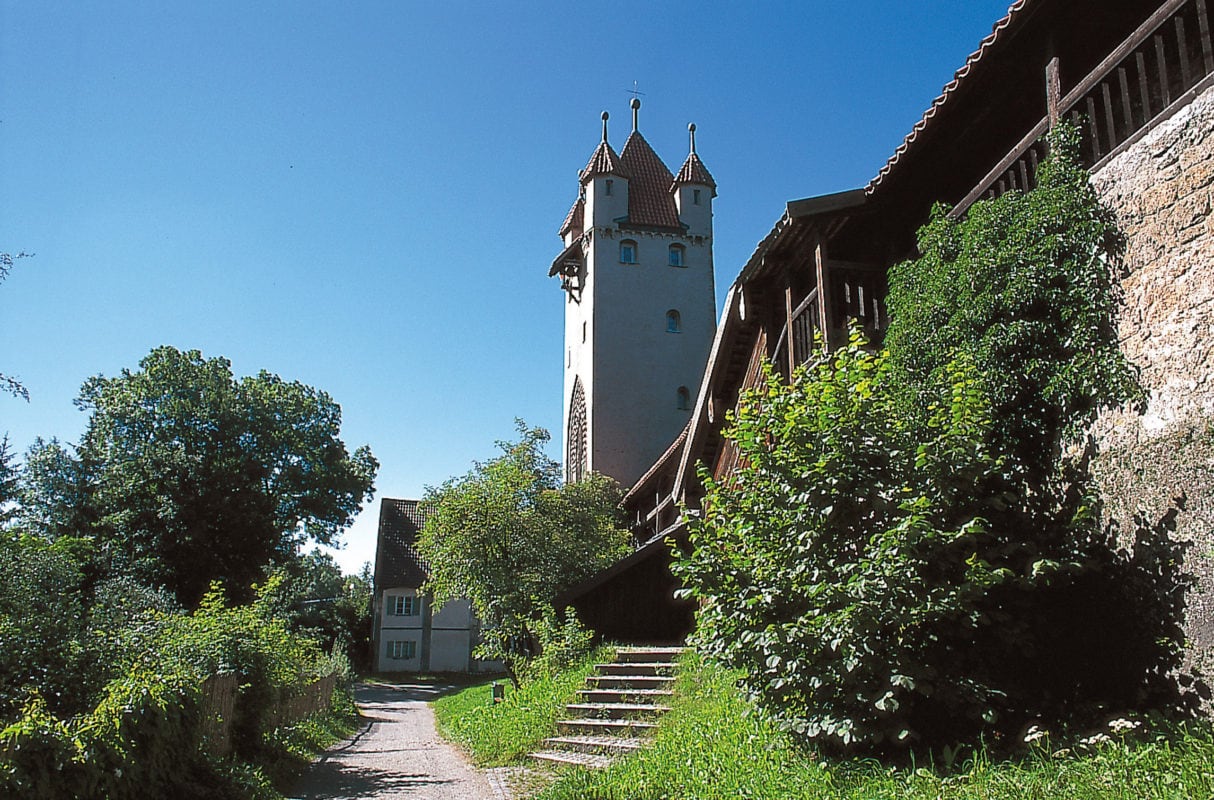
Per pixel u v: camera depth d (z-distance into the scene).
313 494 41.69
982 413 7.95
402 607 48.59
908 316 9.98
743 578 7.89
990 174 9.97
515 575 21.78
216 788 8.59
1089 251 8.21
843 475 7.57
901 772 6.68
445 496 22.77
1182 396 7.20
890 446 7.73
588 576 22.05
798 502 7.65
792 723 7.34
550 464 27.73
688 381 38.03
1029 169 10.03
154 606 15.35
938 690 6.97
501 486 22.94
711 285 39.47
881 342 12.17
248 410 40.31
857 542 7.56
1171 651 7.11
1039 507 8.52
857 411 7.84
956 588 7.01
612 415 37.09
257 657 11.73
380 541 50.53
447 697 30.86
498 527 21.97
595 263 38.53
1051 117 9.09
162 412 38.84
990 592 7.81
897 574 6.91
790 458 7.93
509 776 10.65
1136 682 7.40
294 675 14.64
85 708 8.91
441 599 23.20
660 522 27.05
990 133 11.29
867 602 6.86
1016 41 9.43
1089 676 7.84
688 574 8.07
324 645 46.06
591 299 38.28
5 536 9.98
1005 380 8.67
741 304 15.94
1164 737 6.20
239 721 11.16
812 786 6.72
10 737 6.06
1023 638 7.47
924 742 7.19
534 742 11.90
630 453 36.78
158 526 36.94
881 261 13.28
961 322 9.16
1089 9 9.12
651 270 39.00
